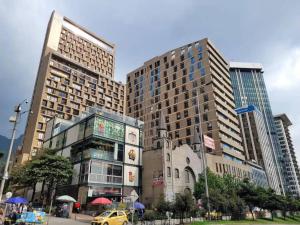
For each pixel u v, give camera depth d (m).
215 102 80.44
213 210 39.69
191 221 33.72
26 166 43.41
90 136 40.34
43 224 23.42
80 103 83.56
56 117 56.69
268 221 49.81
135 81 108.12
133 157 45.03
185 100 86.44
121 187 41.25
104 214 25.41
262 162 119.62
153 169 44.66
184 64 92.38
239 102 163.75
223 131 77.69
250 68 175.38
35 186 45.94
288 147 188.12
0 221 22.28
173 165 46.03
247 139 128.62
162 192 41.50
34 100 77.75
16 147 76.50
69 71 85.19
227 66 102.44
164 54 100.69
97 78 94.56
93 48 107.31
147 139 91.56
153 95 97.56
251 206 49.88
